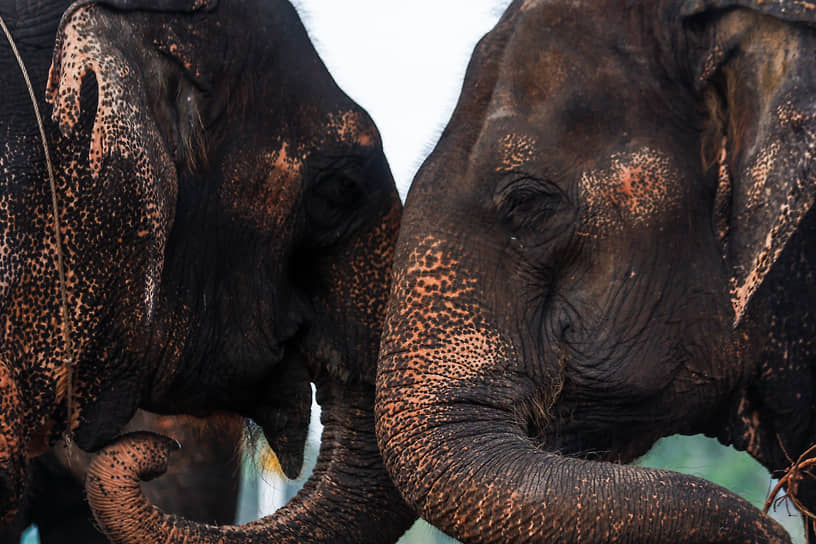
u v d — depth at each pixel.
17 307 6.82
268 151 7.58
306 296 8.09
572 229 6.75
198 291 7.54
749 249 6.25
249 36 7.47
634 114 6.73
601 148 6.73
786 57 6.12
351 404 8.09
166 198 6.93
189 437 9.41
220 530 7.27
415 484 6.33
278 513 7.75
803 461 6.52
